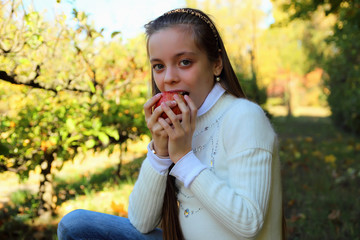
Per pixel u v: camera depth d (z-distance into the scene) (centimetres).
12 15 259
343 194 395
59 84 300
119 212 318
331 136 984
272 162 136
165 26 138
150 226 150
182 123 131
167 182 148
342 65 906
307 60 1630
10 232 284
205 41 139
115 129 341
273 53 1700
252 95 784
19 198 371
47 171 319
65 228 151
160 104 135
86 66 317
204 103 144
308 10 398
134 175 451
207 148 141
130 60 363
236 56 899
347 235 291
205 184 124
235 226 120
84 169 505
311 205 362
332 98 1104
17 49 273
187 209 142
